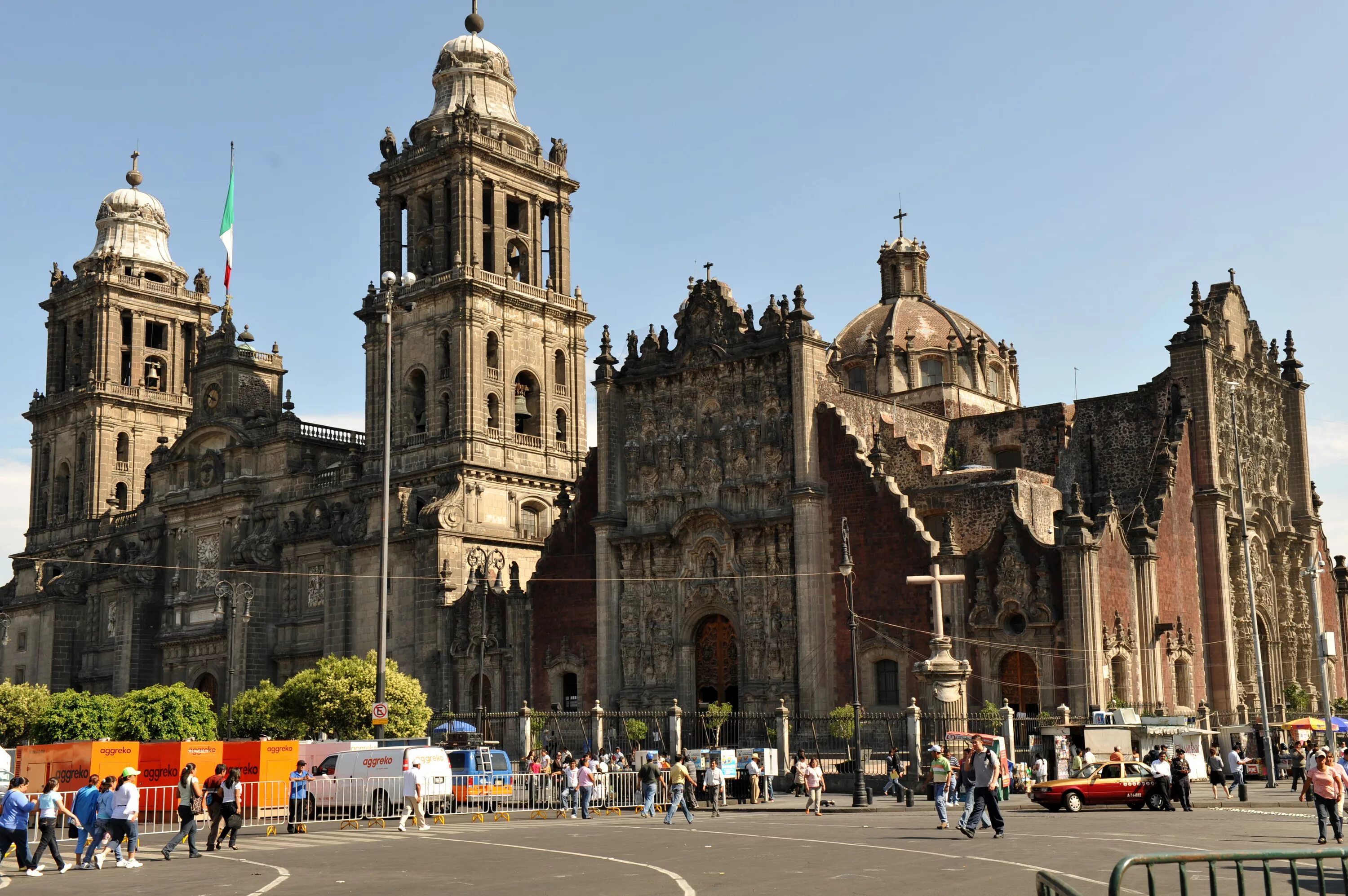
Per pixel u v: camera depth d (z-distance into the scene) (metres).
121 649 128.88
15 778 37.34
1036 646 73.56
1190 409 86.50
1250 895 27.20
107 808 38.16
